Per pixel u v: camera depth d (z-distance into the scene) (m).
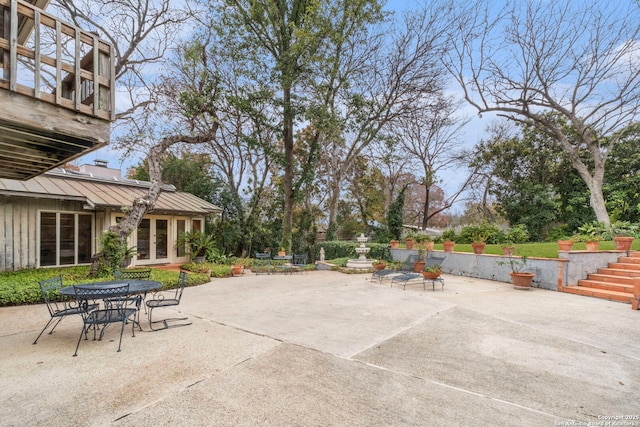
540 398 3.14
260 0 14.08
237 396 3.07
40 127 4.27
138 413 2.77
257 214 19.94
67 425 2.60
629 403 3.05
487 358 4.13
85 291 4.47
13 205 10.49
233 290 9.05
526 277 9.01
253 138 15.81
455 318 6.02
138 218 9.95
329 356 4.11
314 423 2.65
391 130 19.39
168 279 9.16
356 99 16.23
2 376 3.48
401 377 3.56
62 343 4.54
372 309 6.73
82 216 12.12
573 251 9.16
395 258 15.40
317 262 15.35
